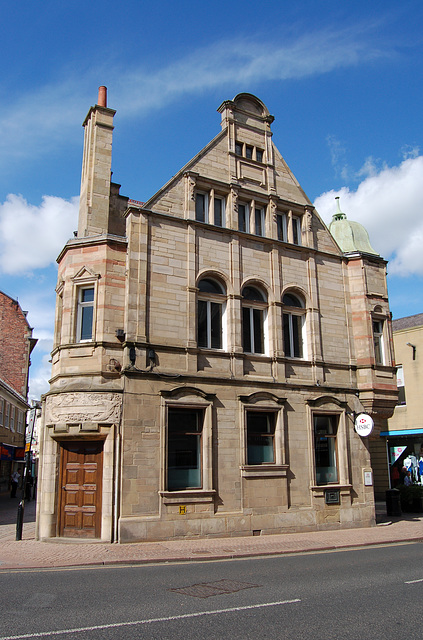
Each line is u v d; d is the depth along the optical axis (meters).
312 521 19.16
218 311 19.75
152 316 17.77
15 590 9.45
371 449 32.44
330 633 6.96
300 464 19.58
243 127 22.19
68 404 16.45
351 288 23.14
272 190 21.91
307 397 20.38
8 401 39.69
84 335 17.72
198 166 20.36
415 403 32.00
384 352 22.91
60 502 16.28
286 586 9.84
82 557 13.09
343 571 11.41
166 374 17.30
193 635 6.83
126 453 16.09
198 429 17.91
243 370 19.25
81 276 17.80
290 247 21.73
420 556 13.63
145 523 15.88
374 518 20.81
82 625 7.25
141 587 9.72
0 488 38.22
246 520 17.70
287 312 21.47
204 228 19.64
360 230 24.73
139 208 18.17
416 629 7.17
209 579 10.52
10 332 45.31
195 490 17.12
